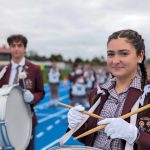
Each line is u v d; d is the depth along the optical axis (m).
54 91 13.75
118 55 2.12
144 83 2.12
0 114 3.28
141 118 2.00
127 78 2.16
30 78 4.36
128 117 2.04
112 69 2.16
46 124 9.28
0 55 31.98
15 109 3.60
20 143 3.63
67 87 26.84
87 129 2.25
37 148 6.65
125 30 2.18
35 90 4.42
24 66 4.36
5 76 4.33
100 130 2.17
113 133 1.91
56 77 13.89
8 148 3.33
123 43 2.10
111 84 2.23
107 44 2.18
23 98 3.81
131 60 2.10
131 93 2.10
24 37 4.35
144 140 1.92
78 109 2.21
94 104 2.23
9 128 3.39
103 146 2.13
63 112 11.96
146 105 1.98
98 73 19.22
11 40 4.30
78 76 12.69
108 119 1.95
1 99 3.37
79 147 2.12
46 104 14.38
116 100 2.16
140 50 2.15
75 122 2.21
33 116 4.23
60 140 2.23
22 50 4.34
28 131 3.84
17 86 3.65
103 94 2.22
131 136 1.92
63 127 8.82
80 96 12.71
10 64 4.39
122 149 2.06
